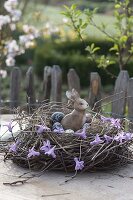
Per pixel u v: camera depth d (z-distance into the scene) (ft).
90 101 14.42
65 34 44.19
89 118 10.15
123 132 9.85
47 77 15.29
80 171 9.57
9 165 10.01
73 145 9.24
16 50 23.59
